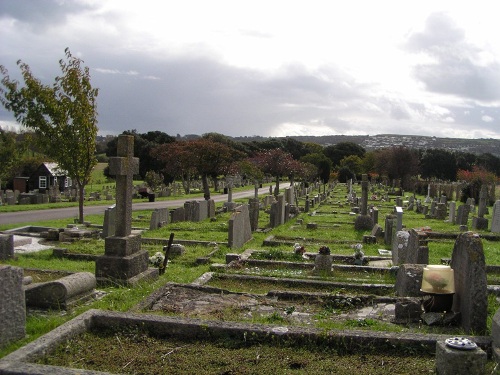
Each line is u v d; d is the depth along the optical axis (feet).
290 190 109.60
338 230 79.30
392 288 32.14
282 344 20.08
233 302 28.25
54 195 137.18
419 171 276.00
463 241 23.93
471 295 22.49
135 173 35.50
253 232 70.49
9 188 190.70
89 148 70.85
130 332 20.95
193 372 17.67
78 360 18.38
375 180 302.25
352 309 27.81
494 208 79.00
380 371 17.93
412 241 37.81
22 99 67.72
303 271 39.78
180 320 21.15
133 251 34.71
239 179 252.21
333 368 18.10
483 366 16.94
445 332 23.00
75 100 68.03
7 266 20.07
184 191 199.41
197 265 43.73
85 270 38.47
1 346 19.45
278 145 354.74
